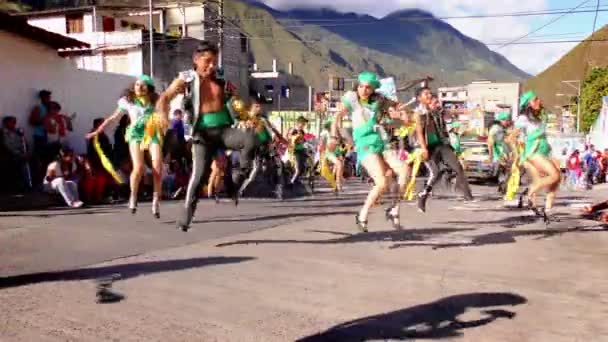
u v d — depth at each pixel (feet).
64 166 38.14
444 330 13.88
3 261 20.26
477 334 13.65
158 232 26.73
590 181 83.05
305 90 205.57
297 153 54.03
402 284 17.95
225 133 21.74
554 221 33.60
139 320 14.24
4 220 30.01
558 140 136.36
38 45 45.98
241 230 28.12
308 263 20.67
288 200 45.24
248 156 22.20
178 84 21.04
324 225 30.40
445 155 31.19
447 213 37.22
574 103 255.09
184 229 22.97
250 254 22.08
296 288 17.29
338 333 13.57
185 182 45.60
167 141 44.50
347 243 24.93
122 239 24.76
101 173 40.47
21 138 40.81
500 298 16.60
